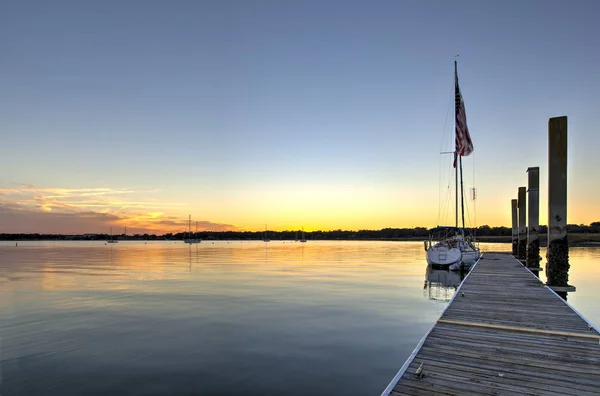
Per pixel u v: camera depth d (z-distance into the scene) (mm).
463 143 33344
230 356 9094
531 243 21344
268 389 7203
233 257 52719
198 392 7059
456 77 34156
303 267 34812
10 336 10891
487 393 5348
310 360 8812
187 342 10250
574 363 6438
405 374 6035
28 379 7672
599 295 18094
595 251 57594
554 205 14031
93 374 7945
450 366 6348
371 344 10078
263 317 13273
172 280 24547
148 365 8492
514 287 14383
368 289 20312
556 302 11516
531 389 5461
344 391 7125
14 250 83062
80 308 15000
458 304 11234
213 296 17891
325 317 13273
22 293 19031
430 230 33594
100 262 42531
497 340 7738
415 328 11805
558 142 14000
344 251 72125
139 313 14023
